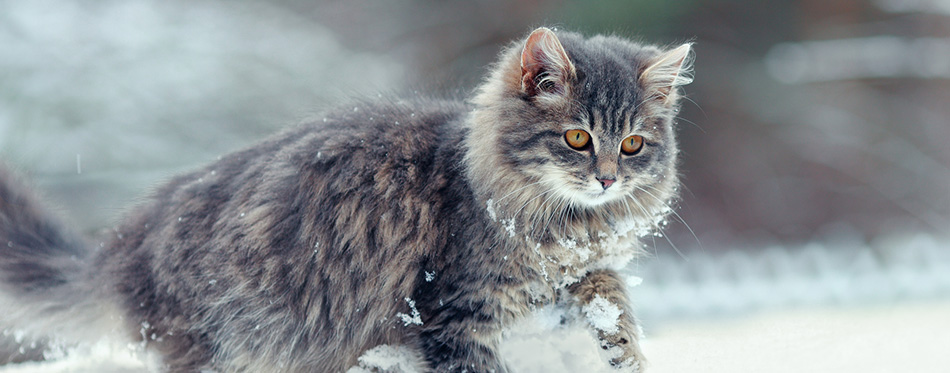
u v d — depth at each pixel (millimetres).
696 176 15836
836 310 7605
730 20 16547
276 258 3752
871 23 17828
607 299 3773
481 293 3535
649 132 3752
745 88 15906
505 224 3539
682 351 4727
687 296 8781
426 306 3619
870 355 5004
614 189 3637
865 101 17562
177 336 3938
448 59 15859
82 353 4562
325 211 3738
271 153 4031
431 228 3643
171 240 3930
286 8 16406
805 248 13789
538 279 3633
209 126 13094
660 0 14828
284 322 3807
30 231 4672
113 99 12883
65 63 13055
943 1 17688
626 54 3922
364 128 3924
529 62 3605
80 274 4438
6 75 12680
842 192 16422
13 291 4508
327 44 15508
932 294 8984
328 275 3738
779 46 16594
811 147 16484
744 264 10789
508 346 3762
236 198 3891
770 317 6754
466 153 3648
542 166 3590
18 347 4680
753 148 16234
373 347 3777
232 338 3850
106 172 11938
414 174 3730
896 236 15781
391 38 16609
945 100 18031
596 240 3777
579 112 3582
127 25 13797
